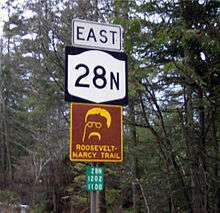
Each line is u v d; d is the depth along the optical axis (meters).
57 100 21.08
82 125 4.66
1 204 34.28
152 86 10.66
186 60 9.53
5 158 51.38
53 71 19.14
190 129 10.27
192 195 10.48
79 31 4.81
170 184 11.28
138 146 14.32
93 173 4.62
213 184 10.30
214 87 9.86
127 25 9.61
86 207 25.41
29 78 23.88
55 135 28.06
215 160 10.43
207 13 9.92
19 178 39.28
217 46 9.24
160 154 12.20
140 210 18.33
